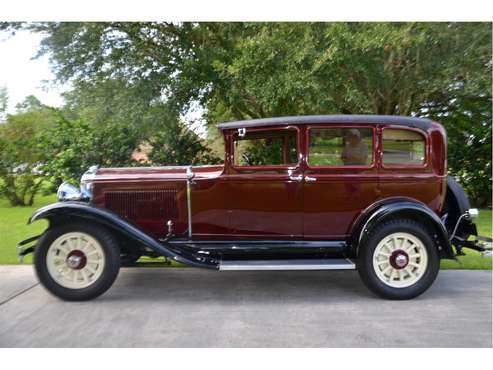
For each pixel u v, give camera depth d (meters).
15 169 10.66
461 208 4.48
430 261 4.09
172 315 3.75
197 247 4.30
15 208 10.20
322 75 6.62
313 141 4.21
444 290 4.41
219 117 10.82
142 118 8.38
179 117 9.19
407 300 4.12
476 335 3.33
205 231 4.43
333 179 4.21
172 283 4.69
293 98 6.94
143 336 3.32
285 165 4.24
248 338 3.29
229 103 9.04
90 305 3.99
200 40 9.20
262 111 9.27
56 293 4.03
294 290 4.48
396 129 4.22
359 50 6.36
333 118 4.20
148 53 8.81
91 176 4.57
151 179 4.43
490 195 10.14
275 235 4.36
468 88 6.95
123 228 3.98
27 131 10.64
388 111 8.12
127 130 9.86
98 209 4.02
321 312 3.84
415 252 4.16
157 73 8.50
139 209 4.46
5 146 10.48
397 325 3.53
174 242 4.40
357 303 4.07
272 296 4.28
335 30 6.06
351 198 4.24
